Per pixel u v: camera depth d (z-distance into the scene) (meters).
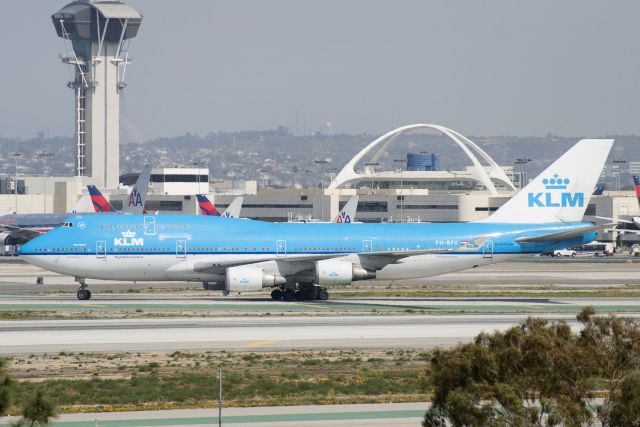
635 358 114.62
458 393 109.62
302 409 142.12
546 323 121.56
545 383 111.75
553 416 109.94
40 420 104.50
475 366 112.75
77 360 178.75
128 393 151.12
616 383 114.19
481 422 108.69
